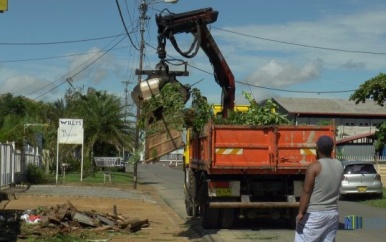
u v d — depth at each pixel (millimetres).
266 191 14078
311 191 7137
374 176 23922
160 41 15500
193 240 13047
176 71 15242
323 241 7199
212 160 13508
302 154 13805
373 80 25000
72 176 34969
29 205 18188
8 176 23672
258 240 12938
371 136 40938
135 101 14344
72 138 28891
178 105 13891
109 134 39438
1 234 12117
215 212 14250
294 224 14570
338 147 40344
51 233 12492
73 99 44156
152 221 16125
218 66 16688
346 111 55656
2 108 50125
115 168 41281
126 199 22141
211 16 15695
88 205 19375
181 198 25422
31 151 29891
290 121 14789
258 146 13703
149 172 57688
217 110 17250
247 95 15234
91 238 12523
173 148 13992
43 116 43281
